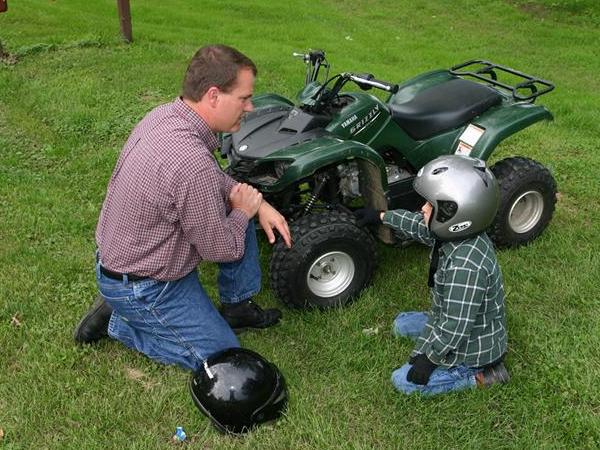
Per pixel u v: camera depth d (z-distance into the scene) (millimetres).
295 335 4039
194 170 3131
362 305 4254
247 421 3287
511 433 3369
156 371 3727
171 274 3402
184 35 10922
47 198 5469
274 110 4574
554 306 4305
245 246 3811
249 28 12070
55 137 6742
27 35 10305
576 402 3549
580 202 5711
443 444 3301
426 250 4902
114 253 3371
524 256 4848
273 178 4141
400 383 3568
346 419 3426
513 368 3750
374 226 4402
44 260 4648
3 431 3303
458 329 3295
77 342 3898
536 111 4711
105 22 11406
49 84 7988
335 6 14875
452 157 3385
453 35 12805
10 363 3773
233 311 3982
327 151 3904
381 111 4422
